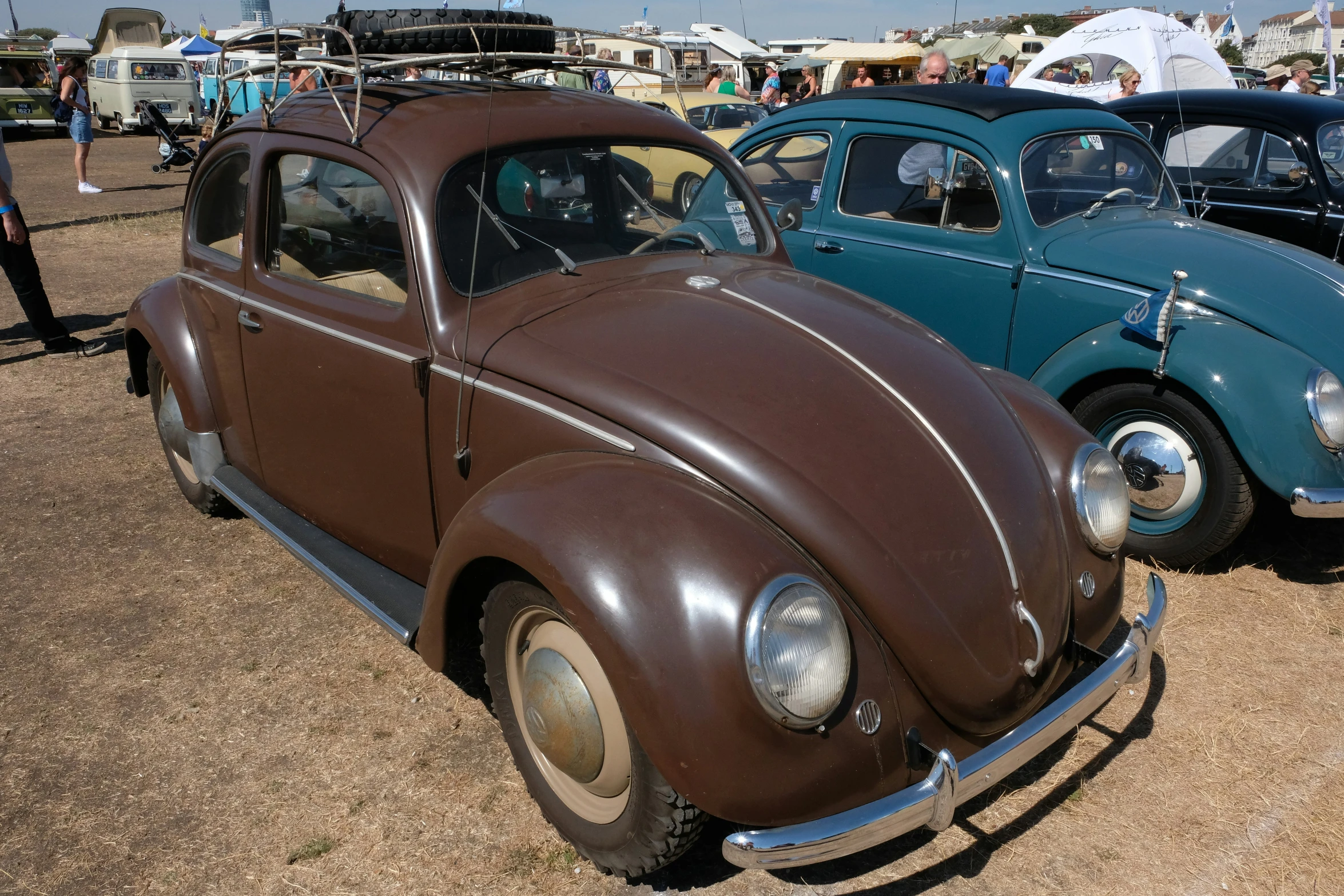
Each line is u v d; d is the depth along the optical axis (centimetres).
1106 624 255
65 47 3025
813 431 229
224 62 361
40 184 1545
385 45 328
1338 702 309
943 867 247
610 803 233
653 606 200
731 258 326
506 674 253
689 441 225
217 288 358
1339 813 263
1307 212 560
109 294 848
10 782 277
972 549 224
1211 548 377
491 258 283
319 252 314
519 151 294
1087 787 274
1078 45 1011
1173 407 376
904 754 209
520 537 217
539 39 349
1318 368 353
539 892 239
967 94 486
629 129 322
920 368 258
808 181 526
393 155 282
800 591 199
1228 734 295
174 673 327
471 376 262
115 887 242
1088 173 472
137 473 487
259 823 262
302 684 321
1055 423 271
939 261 461
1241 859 248
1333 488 346
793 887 241
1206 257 404
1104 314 406
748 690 193
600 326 261
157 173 1709
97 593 376
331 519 329
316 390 312
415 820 262
